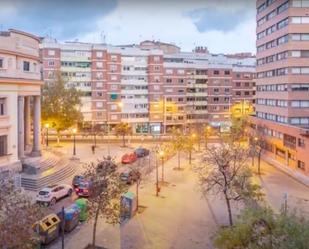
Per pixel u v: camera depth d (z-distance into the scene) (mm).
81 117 70188
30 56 44938
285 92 57812
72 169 46438
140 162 54750
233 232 17703
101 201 23625
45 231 24438
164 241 26516
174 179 46406
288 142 54906
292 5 55844
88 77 90250
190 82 99562
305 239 14328
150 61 94938
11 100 41312
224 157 35656
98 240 26141
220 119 102812
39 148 47031
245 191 28625
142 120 95500
